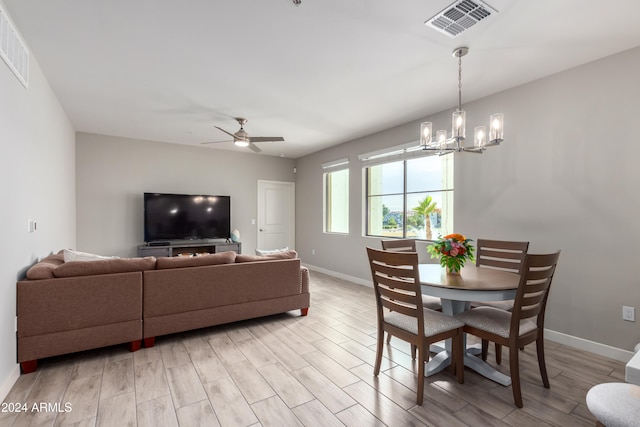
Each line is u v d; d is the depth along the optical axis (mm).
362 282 5133
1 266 1930
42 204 2895
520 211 3123
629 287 2469
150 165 5617
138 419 1760
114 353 2602
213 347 2725
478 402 1938
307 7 1979
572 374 2279
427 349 2365
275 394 2014
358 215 5266
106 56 2617
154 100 3619
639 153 2414
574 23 2131
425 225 4363
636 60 2428
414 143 4223
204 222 5906
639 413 1035
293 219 7223
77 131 5008
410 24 2156
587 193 2680
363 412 1837
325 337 2953
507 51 2508
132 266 2676
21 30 2223
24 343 2227
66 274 2418
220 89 3293
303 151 6453
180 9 2002
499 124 2199
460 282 2152
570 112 2781
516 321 1902
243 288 3174
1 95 1924
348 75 2949
